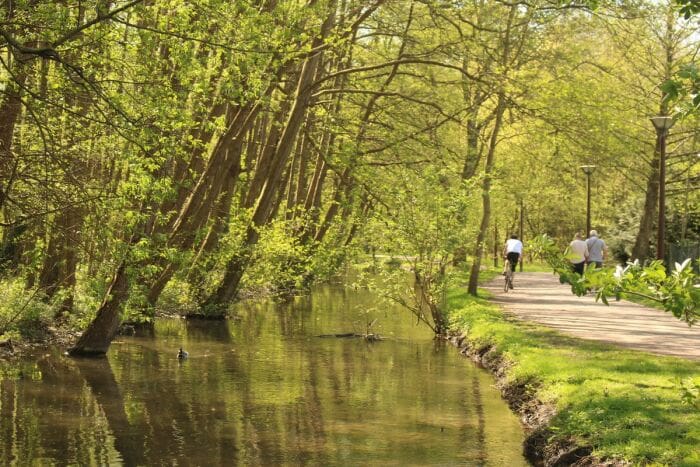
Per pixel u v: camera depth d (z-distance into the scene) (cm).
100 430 1118
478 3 2328
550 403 1173
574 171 2731
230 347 1902
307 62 2420
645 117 3447
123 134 1189
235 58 1302
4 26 1130
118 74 1280
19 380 1453
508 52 2423
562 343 1617
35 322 1891
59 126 1348
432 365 1677
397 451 1032
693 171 4047
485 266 4891
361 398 1347
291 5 1504
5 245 1515
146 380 1480
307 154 3791
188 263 2083
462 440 1085
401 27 2403
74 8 1223
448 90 2700
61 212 1346
